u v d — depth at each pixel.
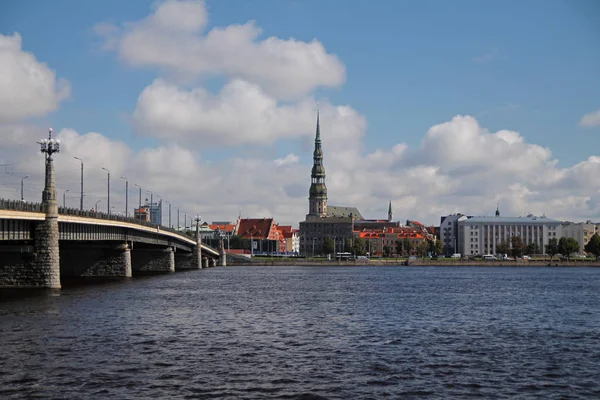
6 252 107.94
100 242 160.38
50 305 87.62
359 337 65.50
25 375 46.19
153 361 51.59
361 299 110.50
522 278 195.38
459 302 106.69
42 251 107.25
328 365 51.31
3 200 91.19
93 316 77.19
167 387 43.81
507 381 46.81
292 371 49.06
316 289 135.62
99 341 59.97
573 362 53.62
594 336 68.12
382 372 49.12
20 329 66.19
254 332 68.06
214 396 42.00
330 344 60.97
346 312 88.75
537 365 52.28
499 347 60.44
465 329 72.56
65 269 165.00
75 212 118.50
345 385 45.12
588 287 150.50
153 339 61.94
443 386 45.22
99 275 164.00
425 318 82.69
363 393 43.16
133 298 102.31
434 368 50.72
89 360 51.41
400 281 172.38
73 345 57.59
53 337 61.56
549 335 68.56
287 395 42.53
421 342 62.78
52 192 107.19
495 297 118.44
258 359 53.25
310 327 72.50
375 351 57.53
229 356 54.28
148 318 77.25
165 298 105.31
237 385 44.69
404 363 52.41
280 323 75.75
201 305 95.38
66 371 47.56
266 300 106.25
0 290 106.06
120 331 66.19
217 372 48.31
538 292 132.75
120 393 42.16
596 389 44.91
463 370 50.16
